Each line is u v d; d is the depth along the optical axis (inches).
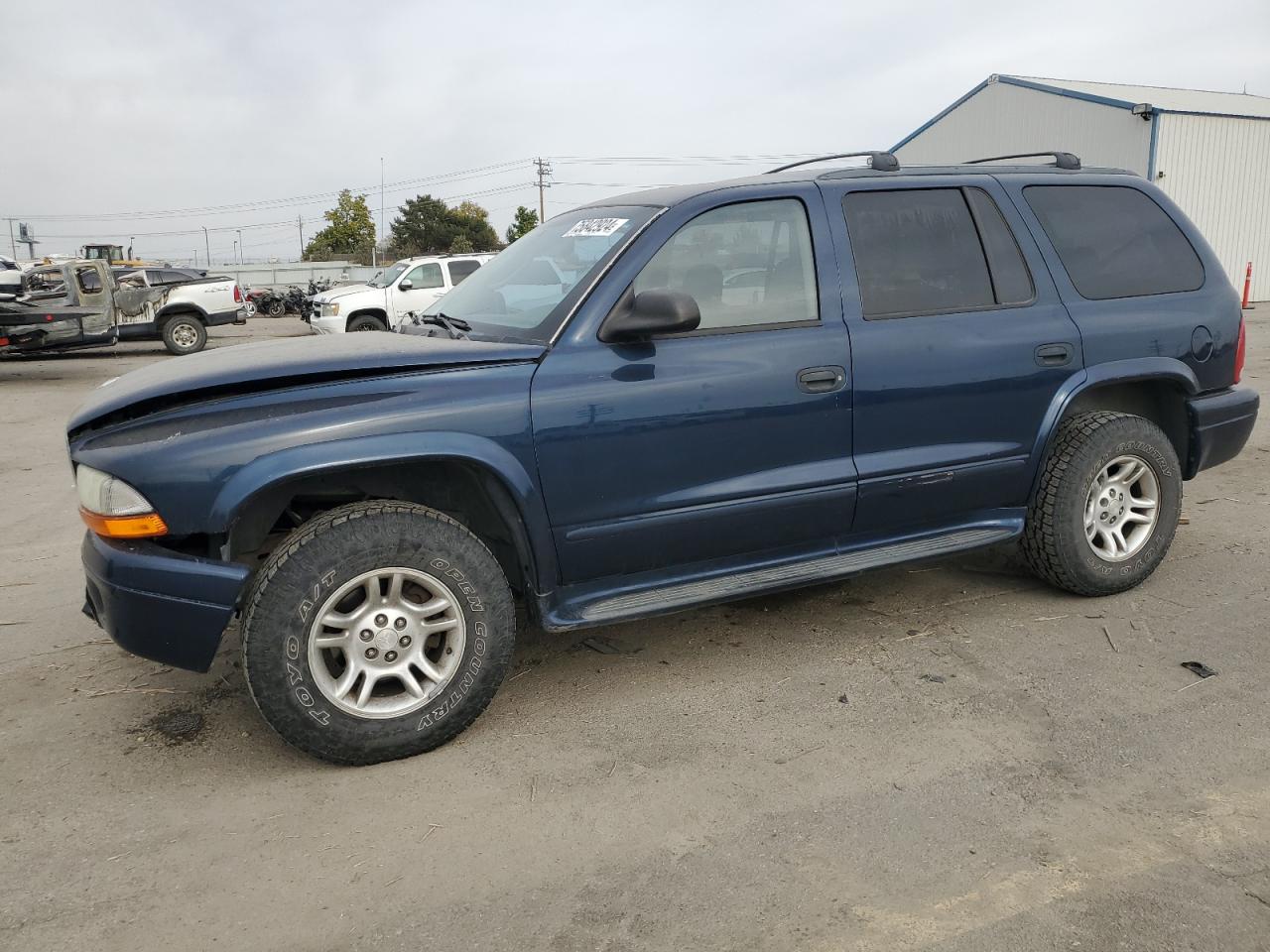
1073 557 156.4
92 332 610.5
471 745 120.5
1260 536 193.8
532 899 90.5
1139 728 119.0
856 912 87.1
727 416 129.2
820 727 121.9
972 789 106.6
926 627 153.3
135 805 108.7
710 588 134.0
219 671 144.1
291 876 95.1
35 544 220.5
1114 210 164.6
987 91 1112.2
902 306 142.2
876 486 140.9
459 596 117.1
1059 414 152.9
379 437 111.8
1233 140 967.6
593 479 123.5
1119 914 85.8
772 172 159.6
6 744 123.3
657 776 111.6
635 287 126.5
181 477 107.0
